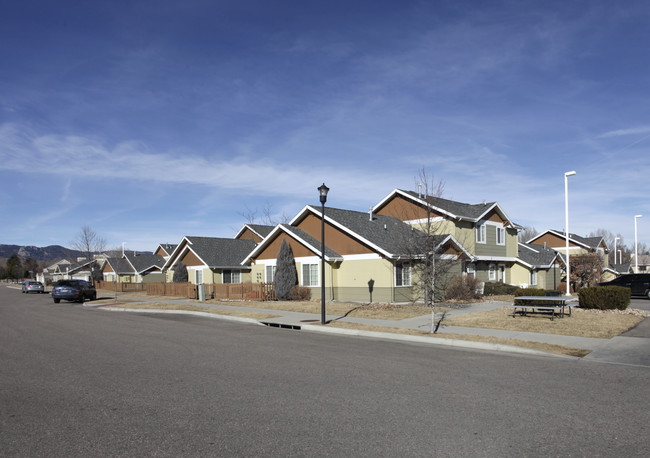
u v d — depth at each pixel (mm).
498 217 33969
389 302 24016
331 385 7875
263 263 30453
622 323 15141
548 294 19922
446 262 20453
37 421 6086
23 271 132250
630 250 110375
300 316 18734
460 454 4949
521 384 7934
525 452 5008
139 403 6863
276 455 4926
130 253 87062
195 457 4875
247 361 10023
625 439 5379
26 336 14305
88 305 28734
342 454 4949
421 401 6906
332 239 27062
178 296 34469
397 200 31141
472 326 15016
